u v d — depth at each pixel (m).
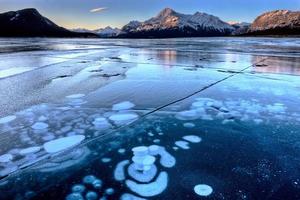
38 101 3.46
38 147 2.14
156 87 4.21
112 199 1.49
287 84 4.35
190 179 1.67
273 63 7.13
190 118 2.77
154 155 1.99
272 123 2.61
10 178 1.71
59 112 3.01
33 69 6.14
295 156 1.95
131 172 1.76
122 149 2.09
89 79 4.91
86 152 2.05
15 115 2.92
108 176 1.72
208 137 2.30
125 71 5.82
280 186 1.59
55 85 4.40
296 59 8.13
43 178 1.71
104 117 2.83
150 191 1.56
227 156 1.96
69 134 2.39
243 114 2.88
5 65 6.86
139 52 11.43
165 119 2.74
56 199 1.50
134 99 3.51
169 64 7.00
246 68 6.22
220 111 2.98
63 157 1.98
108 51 12.23
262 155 1.97
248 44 19.20
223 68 6.23
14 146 2.17
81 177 1.71
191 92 3.87
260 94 3.71
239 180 1.66
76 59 8.43
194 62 7.45
